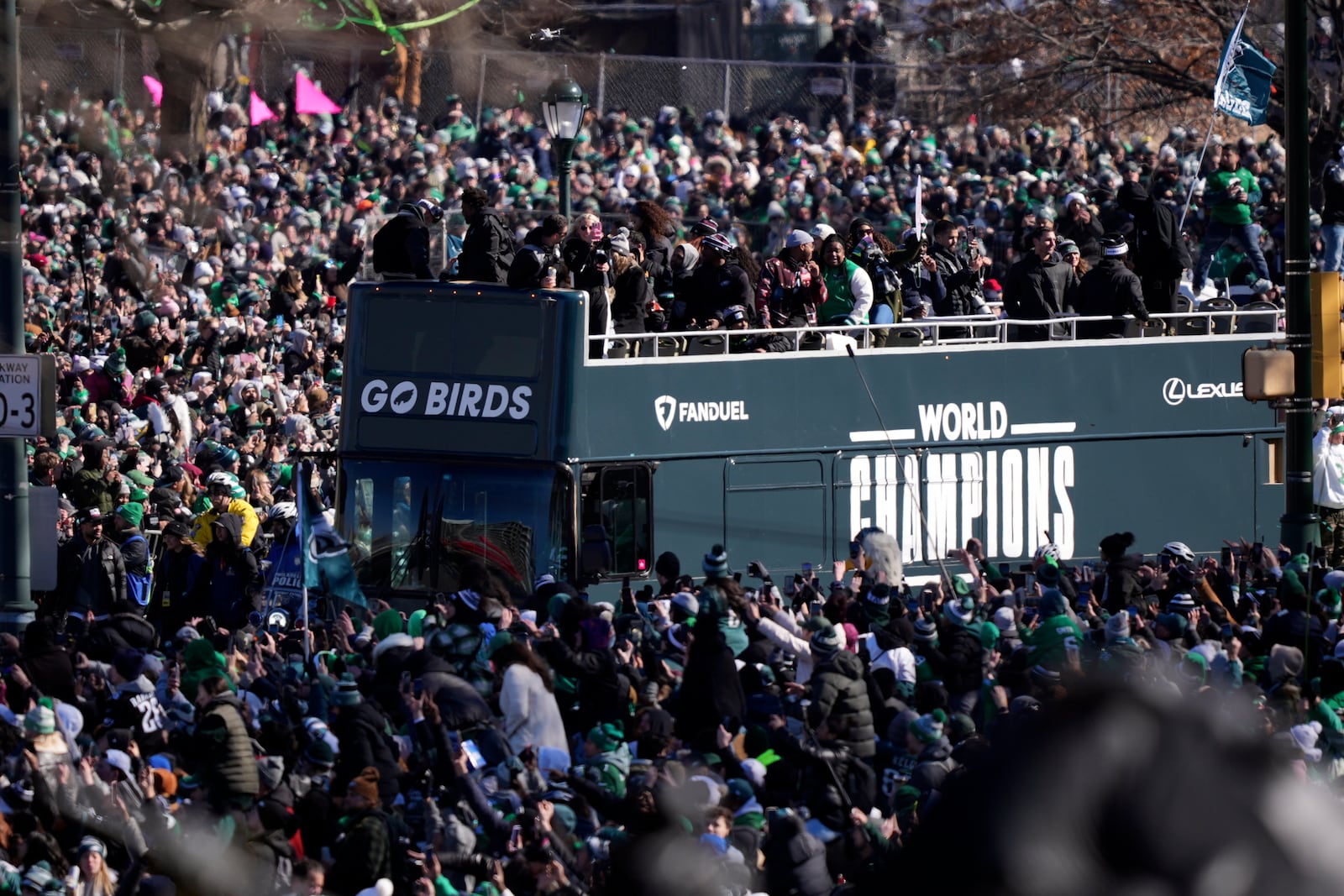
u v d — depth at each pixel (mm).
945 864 3076
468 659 45500
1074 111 153875
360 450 66938
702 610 44531
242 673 51625
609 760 38844
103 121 135375
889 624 47562
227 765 35312
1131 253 83438
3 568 51188
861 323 73625
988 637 46531
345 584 65500
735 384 67938
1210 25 155500
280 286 115188
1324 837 3021
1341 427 76812
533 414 64938
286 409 94250
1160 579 59562
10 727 38719
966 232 86188
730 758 39156
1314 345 55906
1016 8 160625
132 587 65312
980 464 72125
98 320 115625
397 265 68312
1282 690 40719
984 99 151500
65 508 73188
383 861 33375
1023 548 72875
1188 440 75562
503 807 36969
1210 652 44938
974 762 3193
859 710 40438
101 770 37406
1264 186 136500
